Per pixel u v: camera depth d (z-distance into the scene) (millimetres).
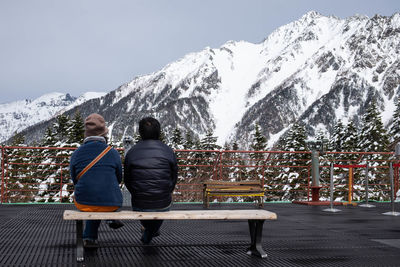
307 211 10117
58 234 6188
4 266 4297
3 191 11969
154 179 5062
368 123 49312
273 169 27641
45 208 9969
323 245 5676
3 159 12008
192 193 13203
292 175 27016
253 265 4539
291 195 26781
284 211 10094
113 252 5059
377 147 47938
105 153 5059
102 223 7422
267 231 6859
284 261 4738
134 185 5082
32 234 6180
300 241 5953
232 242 5773
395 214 9375
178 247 5426
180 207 10750
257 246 4992
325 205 11859
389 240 6086
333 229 7121
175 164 5254
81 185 4938
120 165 5188
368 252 5246
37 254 4852
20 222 7441
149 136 5277
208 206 10625
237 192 10508
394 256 5035
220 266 4477
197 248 5391
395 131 51562
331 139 51781
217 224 7457
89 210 4930
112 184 5004
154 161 5090
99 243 5578
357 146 49344
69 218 4422
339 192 25453
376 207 11297
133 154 5133
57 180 24500
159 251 5168
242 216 4711
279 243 5801
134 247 5387
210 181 10703
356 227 7375
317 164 12320
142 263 4527
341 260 4805
